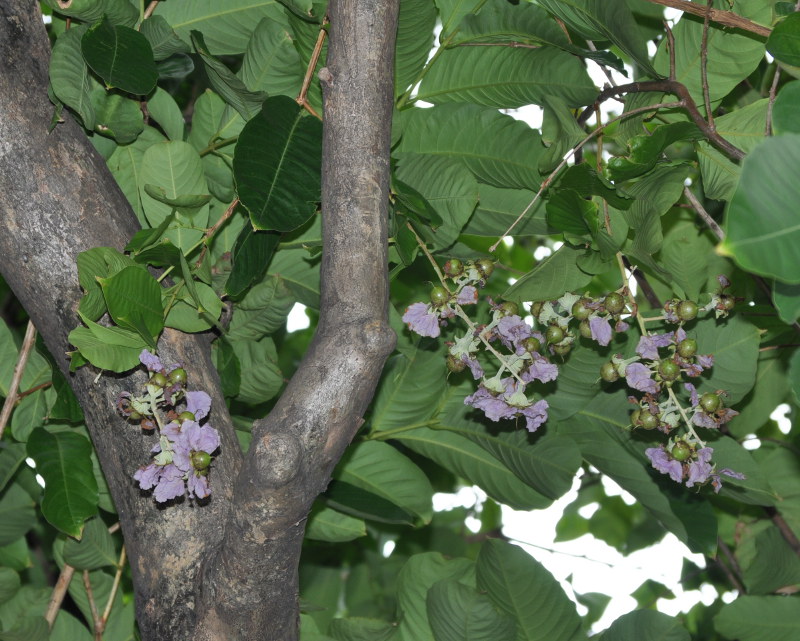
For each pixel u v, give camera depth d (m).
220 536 1.15
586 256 1.30
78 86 1.25
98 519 1.48
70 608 1.80
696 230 1.54
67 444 1.36
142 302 1.16
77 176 1.22
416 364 1.48
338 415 1.06
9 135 1.21
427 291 1.57
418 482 1.55
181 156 1.30
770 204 0.86
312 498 1.06
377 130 1.12
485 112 1.35
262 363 1.45
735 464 1.43
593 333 1.23
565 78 1.35
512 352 1.32
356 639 1.57
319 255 1.42
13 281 1.21
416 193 1.27
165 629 1.12
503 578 1.50
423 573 1.56
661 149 1.23
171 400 1.15
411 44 1.32
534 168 1.34
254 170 1.22
